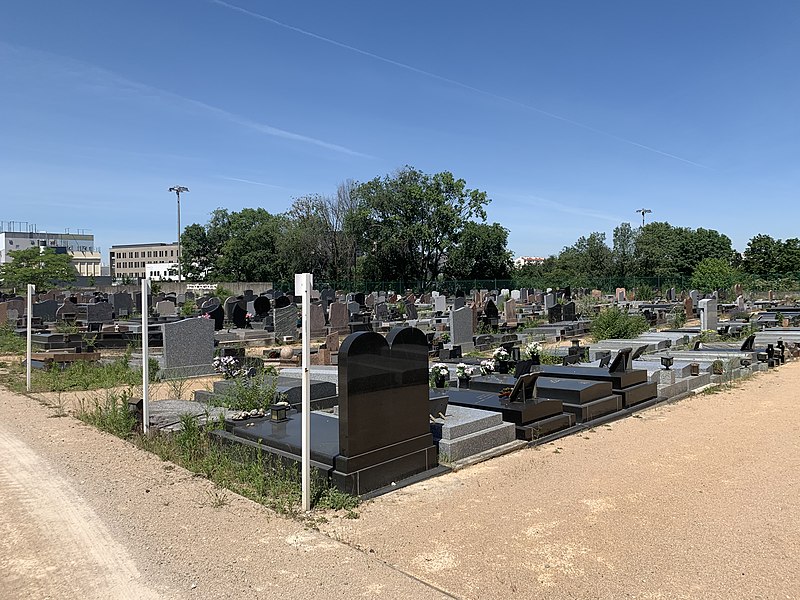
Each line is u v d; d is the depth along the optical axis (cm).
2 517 562
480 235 6391
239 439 747
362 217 6266
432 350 1802
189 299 4362
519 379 885
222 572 450
